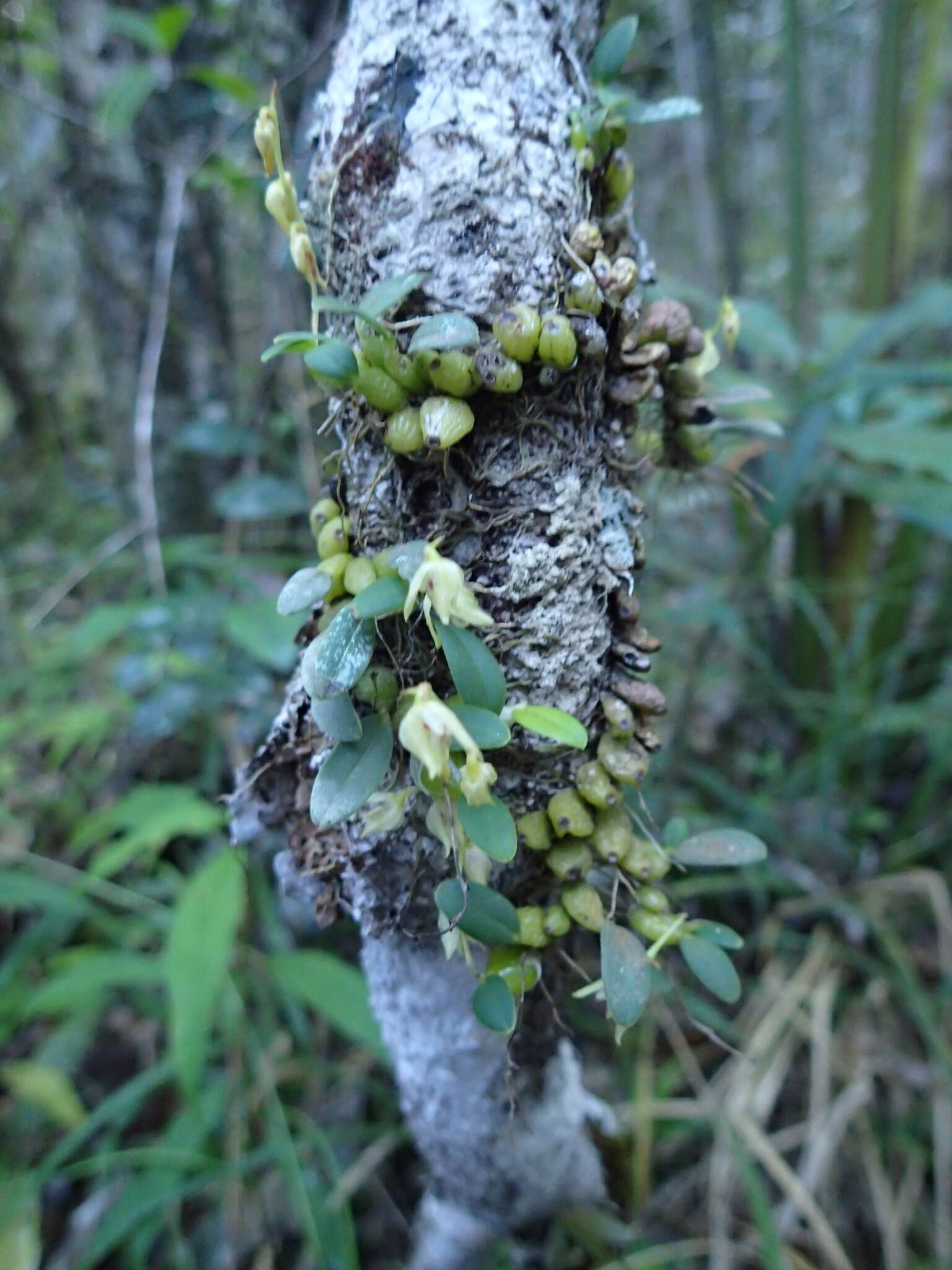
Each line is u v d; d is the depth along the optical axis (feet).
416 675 0.63
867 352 1.50
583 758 0.68
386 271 0.59
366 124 0.58
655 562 2.04
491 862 0.67
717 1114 1.29
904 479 1.63
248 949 1.40
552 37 0.60
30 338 3.18
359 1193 1.28
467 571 0.63
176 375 2.01
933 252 2.65
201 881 1.20
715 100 2.05
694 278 3.10
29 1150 1.30
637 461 0.74
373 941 0.78
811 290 1.94
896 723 1.68
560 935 0.69
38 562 2.57
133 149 1.79
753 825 1.64
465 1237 1.03
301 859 0.72
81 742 1.90
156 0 1.77
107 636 1.45
